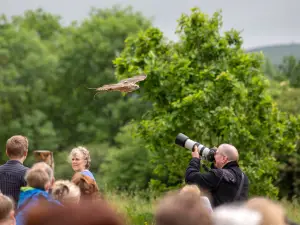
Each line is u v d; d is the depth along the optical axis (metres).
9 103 111.25
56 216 6.25
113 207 6.41
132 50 39.62
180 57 38.00
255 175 35.88
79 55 117.75
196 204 7.51
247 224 7.73
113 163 79.44
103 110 111.25
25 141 18.31
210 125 35.16
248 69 38.00
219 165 19.34
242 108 37.50
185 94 35.47
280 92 75.69
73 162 19.44
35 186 14.24
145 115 38.12
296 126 39.12
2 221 12.20
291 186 63.38
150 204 31.77
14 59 118.44
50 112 119.00
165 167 37.66
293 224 11.48
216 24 38.72
